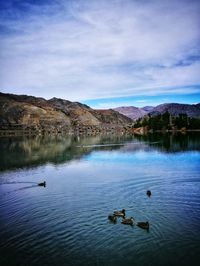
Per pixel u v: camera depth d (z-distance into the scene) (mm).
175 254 24484
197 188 45250
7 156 97125
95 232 29219
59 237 28438
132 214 34000
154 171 59656
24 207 38531
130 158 81312
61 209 36969
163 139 158250
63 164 75625
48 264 23625
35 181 55375
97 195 42875
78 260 24062
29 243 27391
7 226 31750
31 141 179375
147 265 23016
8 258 24734
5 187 51156
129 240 27188
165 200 39156
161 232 28672
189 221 31422
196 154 85000
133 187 46938
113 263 23438
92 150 108938
